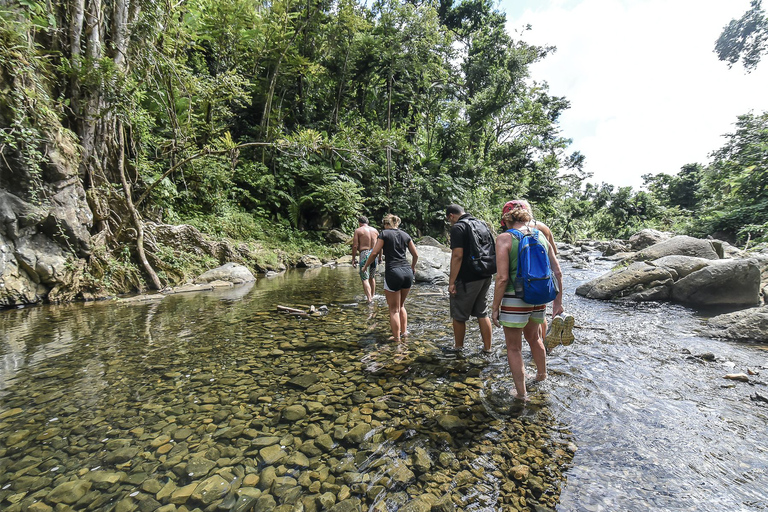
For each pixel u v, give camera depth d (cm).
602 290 634
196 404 248
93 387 277
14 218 560
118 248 704
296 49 1625
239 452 192
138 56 725
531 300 246
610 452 189
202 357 342
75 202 630
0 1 537
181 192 980
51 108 607
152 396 261
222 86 985
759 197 1410
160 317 502
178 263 806
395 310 391
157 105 934
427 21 1802
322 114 1886
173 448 196
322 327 447
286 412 235
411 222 1842
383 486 165
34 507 152
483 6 2748
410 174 1841
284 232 1348
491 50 2323
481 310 353
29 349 365
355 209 1574
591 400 247
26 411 239
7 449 196
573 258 1457
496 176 2462
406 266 395
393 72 1872
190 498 157
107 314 522
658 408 235
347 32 1717
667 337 393
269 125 1472
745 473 171
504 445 197
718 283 541
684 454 186
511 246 262
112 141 733
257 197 1385
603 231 3981
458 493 161
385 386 275
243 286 798
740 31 1991
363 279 603
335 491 162
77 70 630
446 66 2347
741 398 246
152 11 716
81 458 187
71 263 621
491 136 2738
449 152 2180
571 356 334
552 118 2955
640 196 3972
